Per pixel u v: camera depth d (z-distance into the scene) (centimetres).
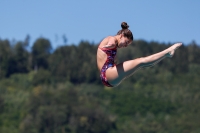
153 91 18338
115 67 2317
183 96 17438
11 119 14250
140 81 19500
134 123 14600
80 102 15125
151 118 15012
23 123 13612
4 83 19088
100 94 17700
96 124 13962
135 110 15962
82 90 17700
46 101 14562
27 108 14412
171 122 14312
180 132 13562
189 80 19900
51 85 18825
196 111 15550
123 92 18088
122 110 15875
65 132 13612
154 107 16238
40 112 13875
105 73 2338
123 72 2298
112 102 16675
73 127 13812
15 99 15938
